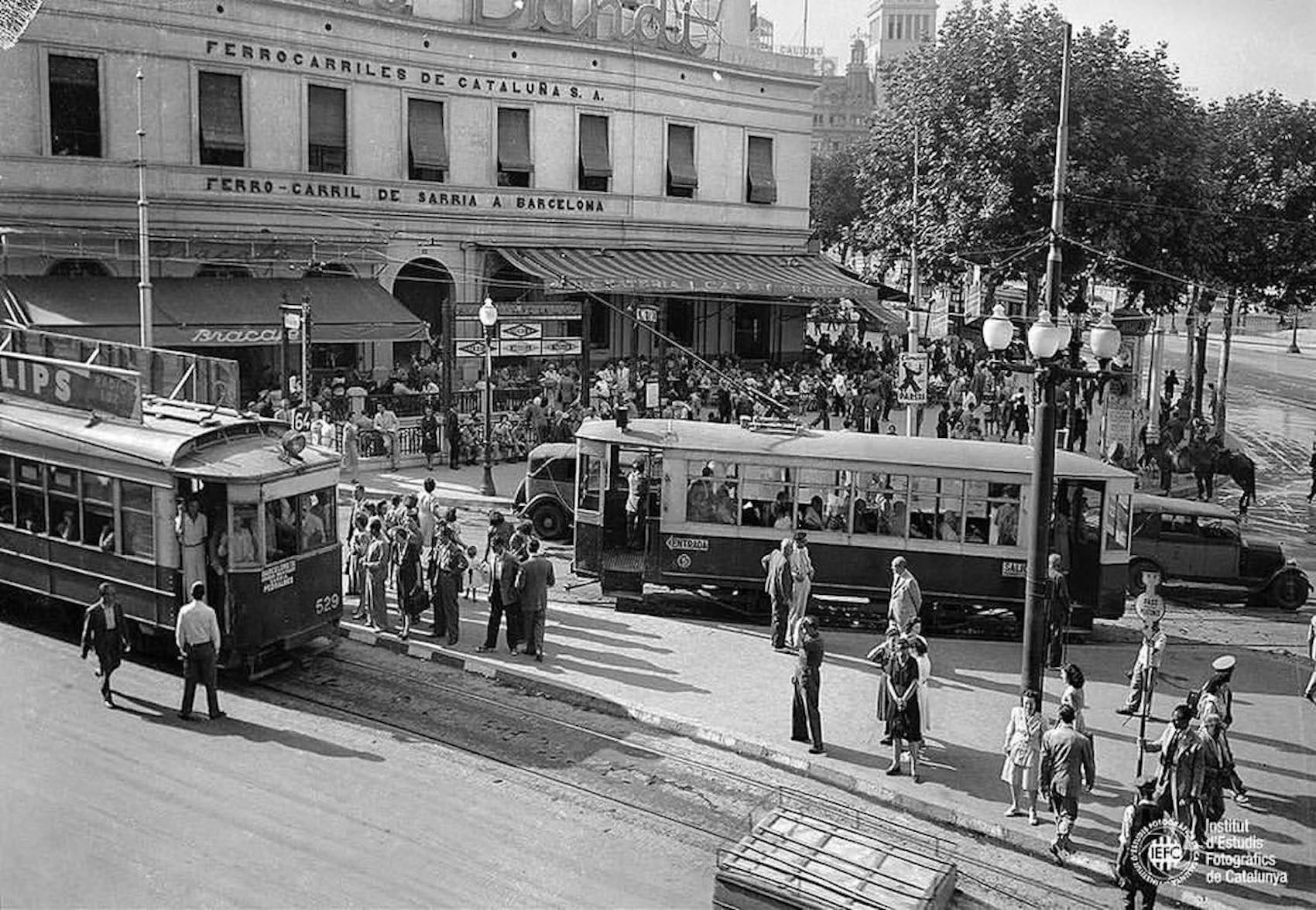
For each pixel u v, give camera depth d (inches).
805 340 2171.5
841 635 877.2
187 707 652.7
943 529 892.6
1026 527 886.4
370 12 1553.9
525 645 806.5
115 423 746.2
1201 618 1005.2
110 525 736.3
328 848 517.0
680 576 914.7
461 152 1674.5
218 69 1437.0
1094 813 599.8
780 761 643.5
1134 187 1560.0
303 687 717.3
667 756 645.9
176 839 515.2
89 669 721.0
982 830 576.1
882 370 1836.9
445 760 621.0
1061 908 511.8
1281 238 1802.4
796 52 3272.6
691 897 496.7
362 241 1562.5
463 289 1696.6
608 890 498.6
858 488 899.4
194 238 1417.3
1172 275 1614.2
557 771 615.8
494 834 541.6
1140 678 734.5
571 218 1787.6
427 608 870.4
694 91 1904.5
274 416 1212.5
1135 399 1561.3
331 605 768.3
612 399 1505.9
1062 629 826.8
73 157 1334.9
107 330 1269.7
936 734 693.9
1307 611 1042.1
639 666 778.8
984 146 1648.6
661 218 1893.5
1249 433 1952.5
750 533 906.1
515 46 1701.5
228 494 695.1
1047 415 645.3
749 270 1915.6
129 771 579.5
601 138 1808.6
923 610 924.0
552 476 1114.7
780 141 2044.8
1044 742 563.5
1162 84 1638.8
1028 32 1712.6
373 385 1535.4
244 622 701.3
